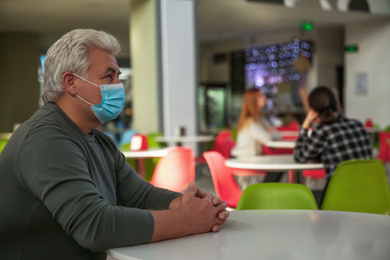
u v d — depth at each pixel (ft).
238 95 53.31
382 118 42.52
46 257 4.77
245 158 13.53
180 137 27.07
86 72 5.14
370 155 11.46
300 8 34.96
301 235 5.02
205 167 31.91
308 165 11.38
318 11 36.68
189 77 29.76
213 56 55.21
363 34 43.24
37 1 30.55
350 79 44.55
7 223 4.69
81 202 4.48
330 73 47.55
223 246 4.62
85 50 5.14
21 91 43.29
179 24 29.43
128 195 6.03
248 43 51.47
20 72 43.19
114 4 31.65
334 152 11.26
